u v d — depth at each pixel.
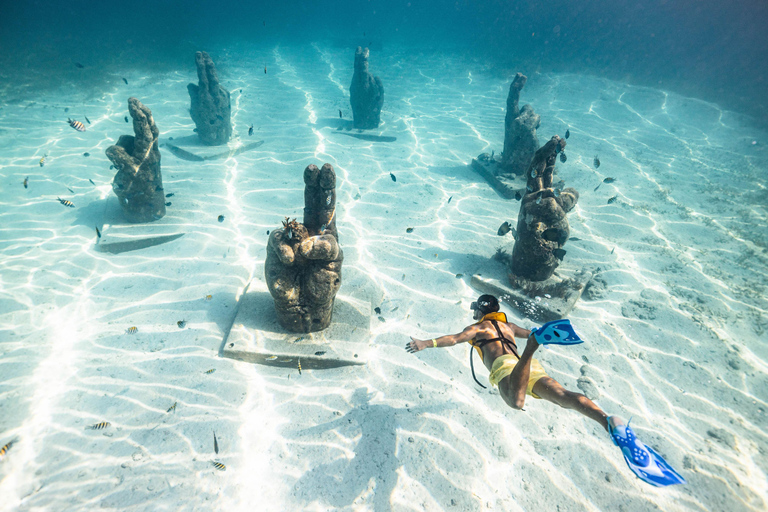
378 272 7.49
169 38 38.16
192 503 3.57
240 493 3.69
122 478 3.71
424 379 5.16
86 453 3.91
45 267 6.91
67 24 45.16
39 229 8.09
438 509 3.70
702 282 7.80
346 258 7.84
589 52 35.94
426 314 6.46
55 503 3.47
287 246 4.73
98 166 11.34
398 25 70.62
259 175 11.44
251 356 5.14
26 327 5.55
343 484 3.85
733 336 6.39
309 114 17.75
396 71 29.34
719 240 9.58
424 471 4.02
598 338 6.14
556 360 5.66
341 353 5.25
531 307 6.56
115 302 6.21
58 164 11.27
